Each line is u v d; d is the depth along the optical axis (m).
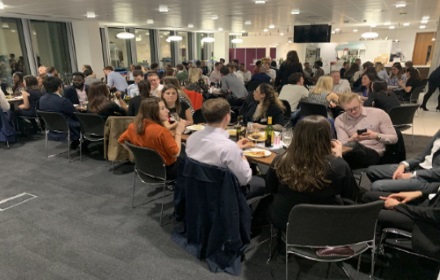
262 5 6.13
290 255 2.14
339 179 1.60
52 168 3.79
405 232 1.70
